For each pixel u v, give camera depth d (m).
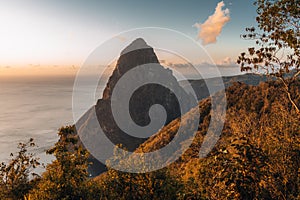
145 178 6.05
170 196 5.77
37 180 12.03
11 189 11.95
